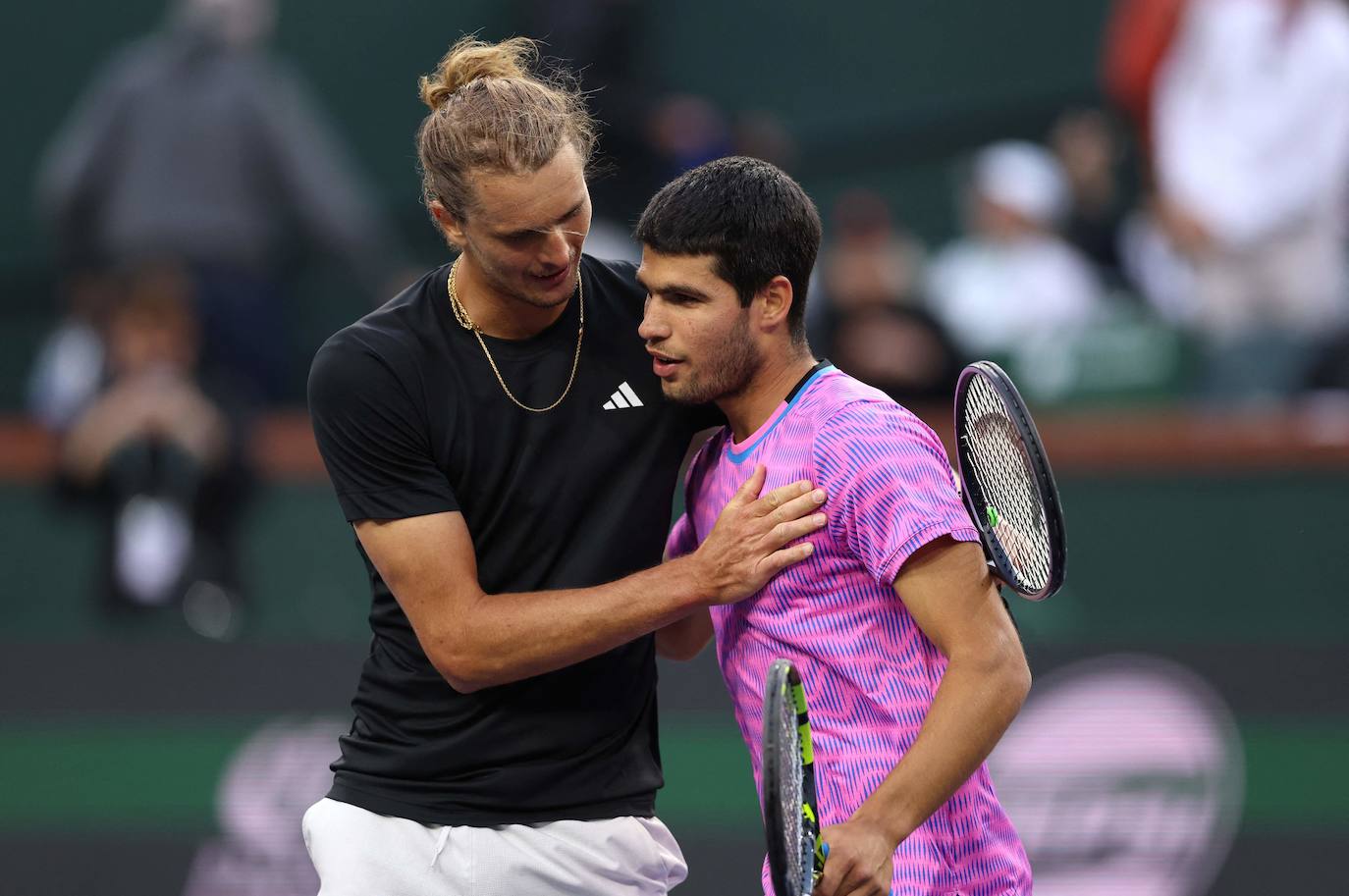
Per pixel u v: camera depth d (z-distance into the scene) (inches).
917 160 1127.0
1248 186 1010.7
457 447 447.2
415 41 1154.0
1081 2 1116.5
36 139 1157.7
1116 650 817.5
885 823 395.5
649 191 1031.0
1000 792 807.7
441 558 441.7
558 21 1077.1
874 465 409.7
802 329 437.7
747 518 417.4
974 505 455.8
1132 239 1048.2
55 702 848.9
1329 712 798.5
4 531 927.0
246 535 920.9
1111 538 864.9
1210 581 856.3
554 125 422.0
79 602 919.0
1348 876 781.3
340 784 478.9
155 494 917.8
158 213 1027.3
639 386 461.1
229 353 1022.4
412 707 466.9
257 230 1044.5
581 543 458.6
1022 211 1021.2
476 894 467.8
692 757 814.5
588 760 471.8
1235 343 937.5
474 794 466.3
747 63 1141.1
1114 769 804.6
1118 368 940.0
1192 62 1039.0
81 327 1061.1
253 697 844.6
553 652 431.2
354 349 443.8
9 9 1165.1
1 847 834.2
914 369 931.3
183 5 1163.9
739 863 802.8
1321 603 846.5
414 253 1144.2
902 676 421.7
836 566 420.5
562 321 457.7
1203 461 861.8
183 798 836.0
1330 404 930.7
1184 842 795.4
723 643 451.5
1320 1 1023.0
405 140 1155.3
